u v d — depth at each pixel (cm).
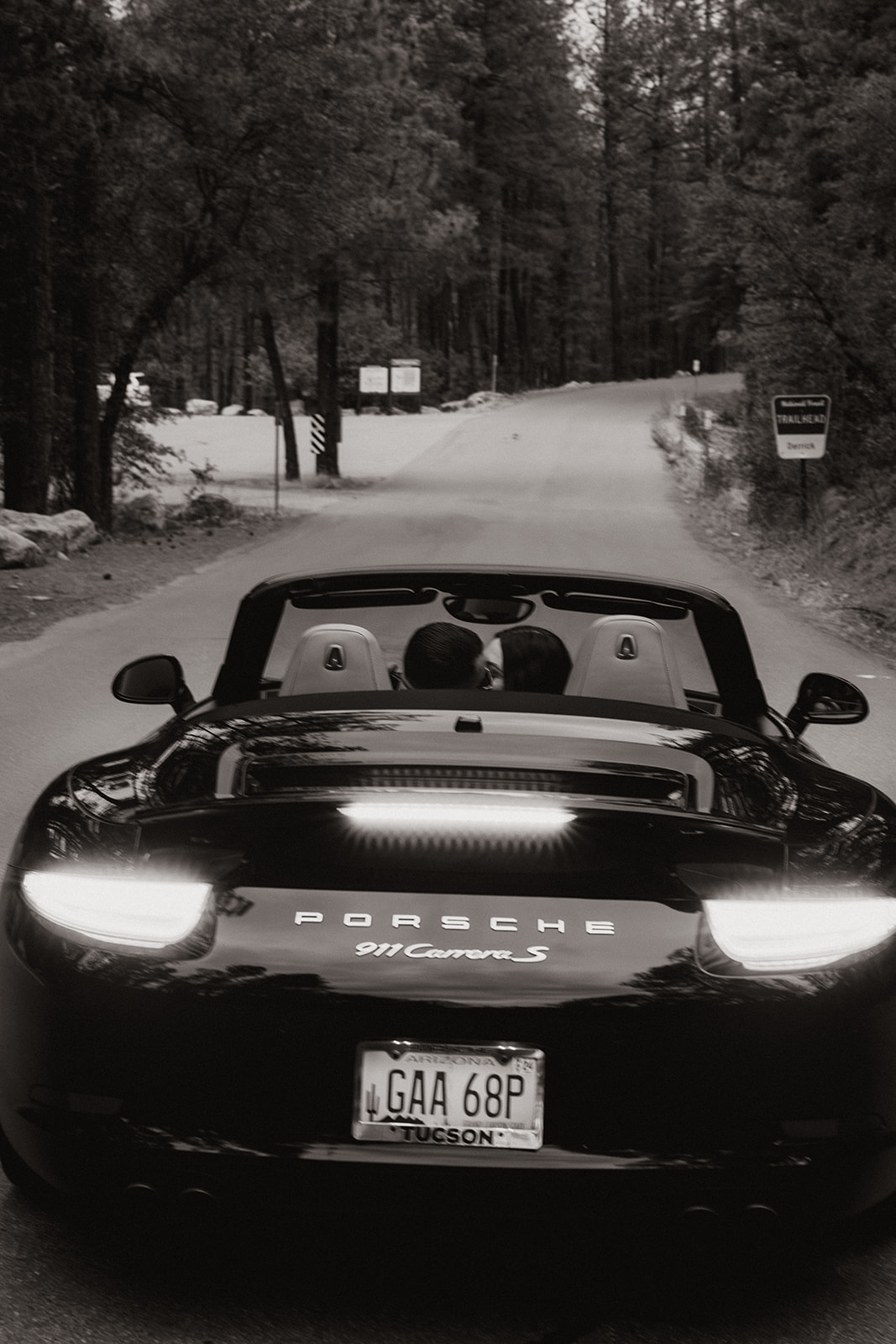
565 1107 250
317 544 2391
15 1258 298
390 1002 248
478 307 10038
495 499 3525
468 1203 250
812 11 3147
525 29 7838
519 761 284
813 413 2339
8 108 2061
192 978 254
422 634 404
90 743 857
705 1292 292
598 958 252
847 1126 258
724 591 1819
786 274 2370
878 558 2016
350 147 2542
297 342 6141
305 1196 252
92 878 267
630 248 12331
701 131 10519
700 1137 252
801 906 261
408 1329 275
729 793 290
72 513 2194
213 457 4916
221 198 2470
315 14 2362
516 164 8369
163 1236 309
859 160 2291
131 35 2266
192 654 1216
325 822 260
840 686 437
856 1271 302
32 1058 264
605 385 9331
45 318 2231
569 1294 290
